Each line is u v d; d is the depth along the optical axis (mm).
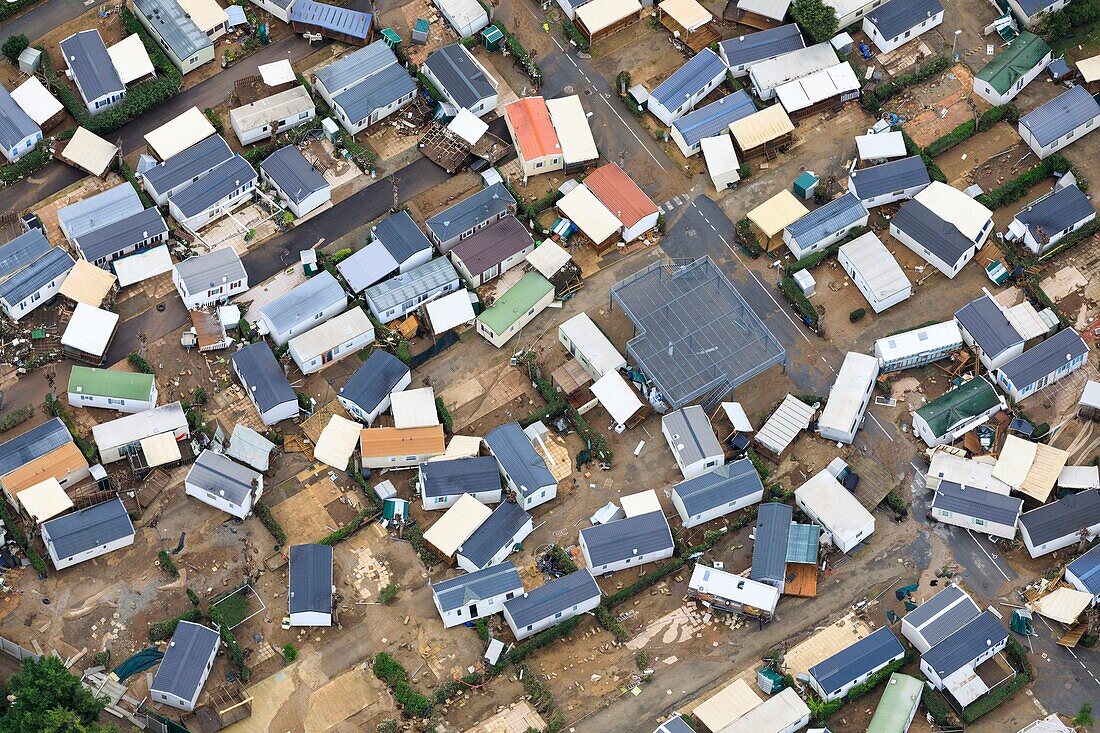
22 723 186125
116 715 198125
